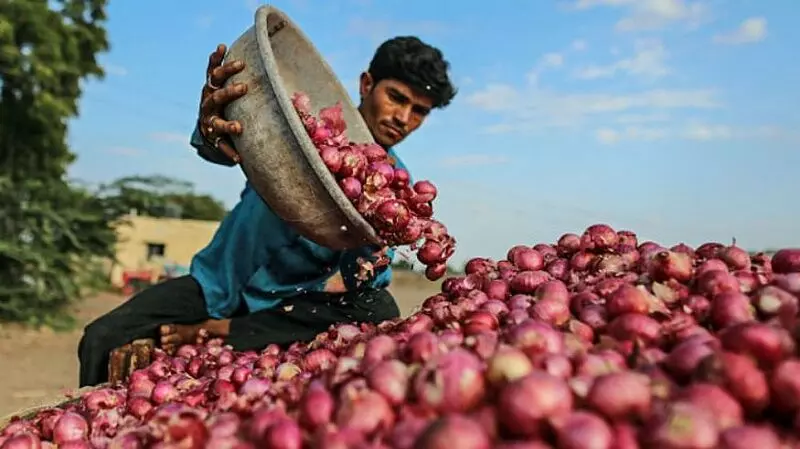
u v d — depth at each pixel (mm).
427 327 1906
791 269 1904
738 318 1527
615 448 1126
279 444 1303
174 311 3701
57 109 14281
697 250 2107
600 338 1585
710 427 1108
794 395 1177
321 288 3715
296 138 2549
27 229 13828
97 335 3529
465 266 2484
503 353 1297
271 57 2637
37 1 14023
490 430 1202
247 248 3748
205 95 2799
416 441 1153
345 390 1361
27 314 13305
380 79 3939
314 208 2645
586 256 2260
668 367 1363
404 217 2660
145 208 16453
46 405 2502
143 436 1642
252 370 2252
